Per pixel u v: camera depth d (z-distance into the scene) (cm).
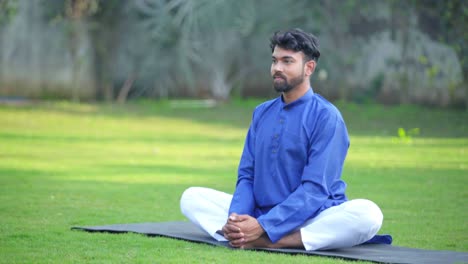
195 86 3225
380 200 953
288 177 612
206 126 2344
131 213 822
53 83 3153
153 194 988
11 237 646
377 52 3080
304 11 3069
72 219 767
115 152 1603
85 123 2334
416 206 901
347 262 539
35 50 3116
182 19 3066
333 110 614
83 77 3195
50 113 2583
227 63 3197
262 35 3111
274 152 616
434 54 2950
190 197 646
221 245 602
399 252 580
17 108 2689
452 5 2417
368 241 623
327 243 586
